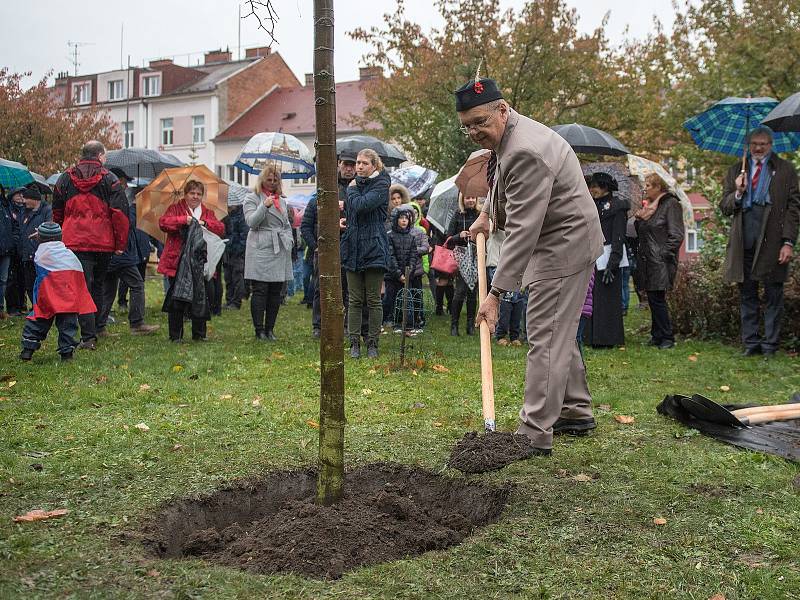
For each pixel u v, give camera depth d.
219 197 10.62
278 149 13.31
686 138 20.86
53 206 9.02
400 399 6.38
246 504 4.14
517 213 4.56
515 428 5.41
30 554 3.21
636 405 6.19
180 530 3.78
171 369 7.66
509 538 3.44
